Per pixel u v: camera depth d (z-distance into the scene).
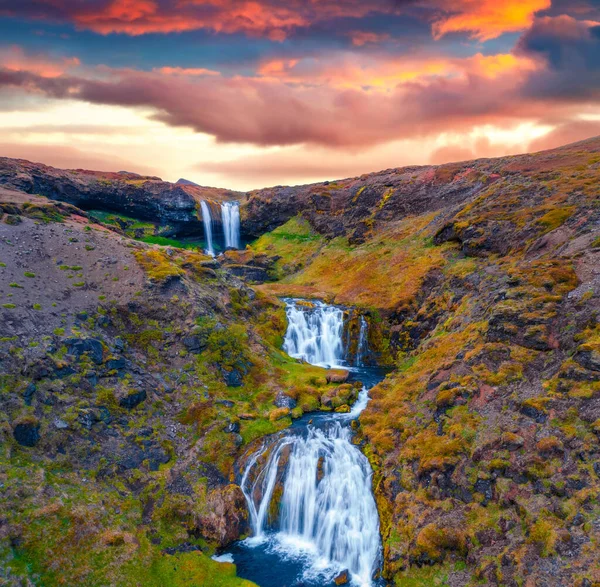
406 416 33.31
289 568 26.38
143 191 105.25
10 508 23.73
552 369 28.95
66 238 49.00
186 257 55.28
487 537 22.92
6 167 87.44
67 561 23.05
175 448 32.75
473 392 30.47
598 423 23.50
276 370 43.56
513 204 60.31
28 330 34.34
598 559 18.94
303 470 31.59
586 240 39.75
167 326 41.94
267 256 91.25
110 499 27.42
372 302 58.69
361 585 25.05
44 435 28.72
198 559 26.17
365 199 95.56
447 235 64.75
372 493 29.23
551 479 23.00
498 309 34.59
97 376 34.25
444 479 26.52
